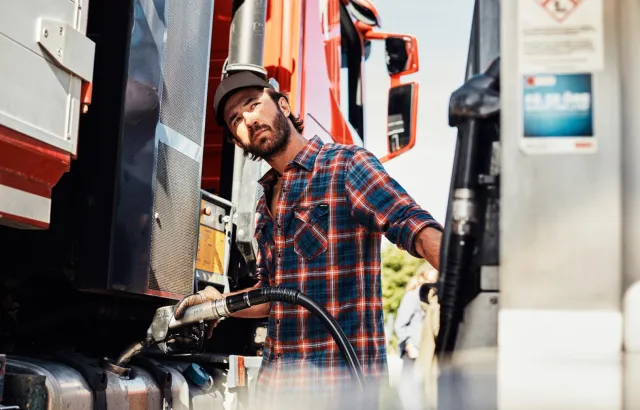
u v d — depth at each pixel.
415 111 4.07
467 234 1.36
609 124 1.22
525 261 1.21
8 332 2.31
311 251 2.37
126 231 2.19
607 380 1.17
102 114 2.19
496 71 1.40
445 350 1.35
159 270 2.40
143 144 2.27
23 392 1.78
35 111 1.78
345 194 2.38
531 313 1.20
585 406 1.17
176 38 2.57
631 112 1.22
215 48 3.48
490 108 1.36
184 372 2.72
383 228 2.28
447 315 1.36
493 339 1.33
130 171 2.21
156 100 2.34
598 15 1.24
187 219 2.60
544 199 1.22
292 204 2.41
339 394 2.06
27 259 2.16
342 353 2.08
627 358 1.17
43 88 1.81
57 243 2.15
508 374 1.20
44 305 2.36
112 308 2.44
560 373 1.18
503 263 1.22
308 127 3.79
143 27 2.29
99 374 2.01
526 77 1.25
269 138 2.46
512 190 1.23
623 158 1.21
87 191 2.16
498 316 1.23
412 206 2.26
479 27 1.45
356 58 4.80
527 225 1.22
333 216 2.38
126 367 2.26
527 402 1.19
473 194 1.37
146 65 2.30
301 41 3.73
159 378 2.40
